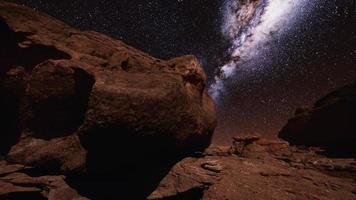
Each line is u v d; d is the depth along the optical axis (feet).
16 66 20.22
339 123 33.63
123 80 16.58
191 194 15.35
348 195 16.01
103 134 14.80
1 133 20.33
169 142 16.38
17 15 20.61
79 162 15.74
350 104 33.12
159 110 15.58
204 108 22.17
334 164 22.86
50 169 16.75
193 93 21.61
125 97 14.87
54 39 20.76
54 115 18.37
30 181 15.29
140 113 14.98
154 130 15.40
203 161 18.63
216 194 14.98
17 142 20.12
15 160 17.28
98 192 15.53
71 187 15.49
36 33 20.44
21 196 14.71
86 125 14.84
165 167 17.17
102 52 21.59
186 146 18.15
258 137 30.32
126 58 20.59
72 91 18.15
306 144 36.94
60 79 18.31
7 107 20.24
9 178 15.46
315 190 16.30
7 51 20.12
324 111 35.65
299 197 15.21
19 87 20.03
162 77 17.84
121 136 14.93
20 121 19.31
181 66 22.88
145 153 15.94
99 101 14.73
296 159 24.80
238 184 16.20
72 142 16.90
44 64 18.61
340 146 32.63
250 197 14.83
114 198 15.29
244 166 19.54
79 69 18.08
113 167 15.62
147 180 16.17
